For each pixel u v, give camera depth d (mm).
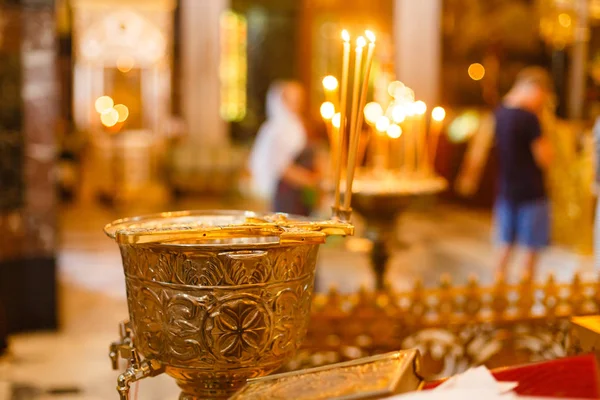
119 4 11688
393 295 3180
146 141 11969
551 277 3256
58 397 3520
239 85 14742
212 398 1579
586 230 7141
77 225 9500
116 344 1791
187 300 1476
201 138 12258
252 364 1524
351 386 1308
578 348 1789
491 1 12180
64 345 4402
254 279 1477
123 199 11797
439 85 11102
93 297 5641
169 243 1451
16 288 4621
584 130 7383
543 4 8000
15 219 4590
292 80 15117
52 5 4582
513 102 5172
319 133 13898
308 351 3096
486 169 10883
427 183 4031
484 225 9531
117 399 3508
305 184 4949
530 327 3270
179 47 13602
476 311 3258
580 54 7645
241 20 14734
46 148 4645
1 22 4449
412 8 10648
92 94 11812
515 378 1414
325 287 5969
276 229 1476
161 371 1583
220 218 1886
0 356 4164
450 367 3305
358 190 3883
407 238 8391
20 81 4559
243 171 12258
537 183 5141
